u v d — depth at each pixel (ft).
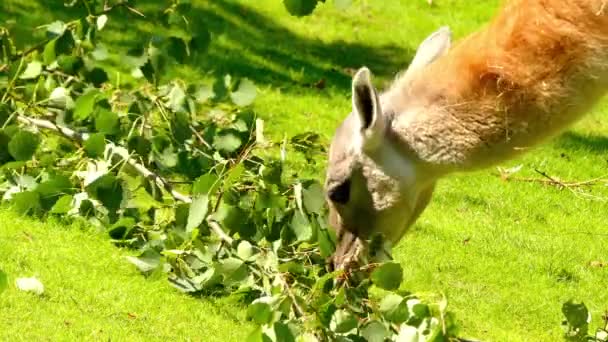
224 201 39.14
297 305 34.60
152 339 37.14
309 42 89.56
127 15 83.87
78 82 47.16
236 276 38.24
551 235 57.67
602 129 77.51
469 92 38.83
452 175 40.78
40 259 41.83
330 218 42.37
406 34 94.02
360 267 38.83
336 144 41.70
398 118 40.37
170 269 42.42
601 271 53.36
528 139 38.75
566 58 37.22
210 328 38.99
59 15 80.89
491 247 53.88
